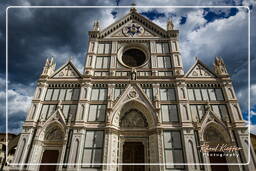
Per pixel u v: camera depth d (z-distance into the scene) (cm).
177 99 3634
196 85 3794
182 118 3384
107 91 3797
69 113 3547
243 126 3247
